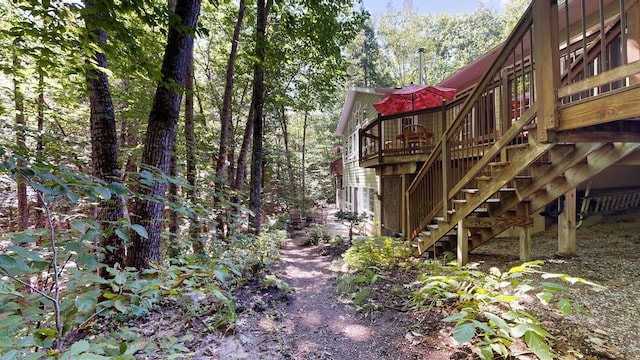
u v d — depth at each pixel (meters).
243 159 9.14
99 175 3.55
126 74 4.86
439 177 5.22
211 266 1.96
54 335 1.07
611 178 6.52
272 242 7.12
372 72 22.84
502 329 1.77
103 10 2.86
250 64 9.08
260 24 7.10
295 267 6.07
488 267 4.36
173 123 3.62
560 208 4.68
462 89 9.21
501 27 24.11
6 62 4.80
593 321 2.54
